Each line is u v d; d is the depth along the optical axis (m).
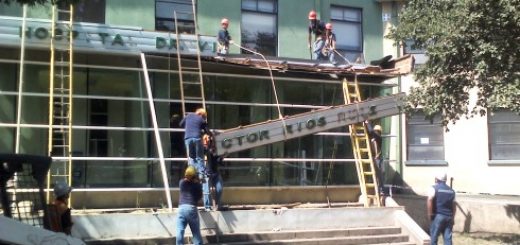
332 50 16.19
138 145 13.98
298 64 14.90
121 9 15.36
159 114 14.12
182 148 14.27
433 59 11.95
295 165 15.47
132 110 14.05
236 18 16.80
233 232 12.09
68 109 12.71
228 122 14.84
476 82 11.90
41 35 12.44
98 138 13.80
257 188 14.90
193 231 10.66
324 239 12.37
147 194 13.84
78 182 13.34
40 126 12.09
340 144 16.00
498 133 18.03
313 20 16.41
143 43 13.23
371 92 16.12
